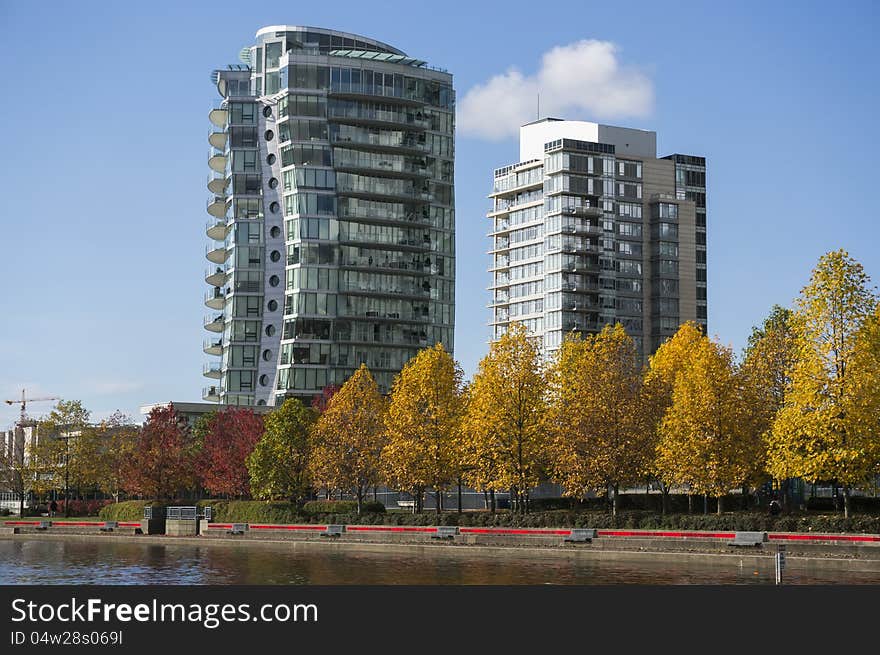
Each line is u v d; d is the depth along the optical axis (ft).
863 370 208.23
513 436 270.26
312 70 504.02
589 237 585.63
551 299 584.40
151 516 344.69
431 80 523.29
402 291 513.45
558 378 282.56
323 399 388.57
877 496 284.00
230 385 503.20
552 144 588.91
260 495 335.47
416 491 301.63
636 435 255.50
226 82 521.65
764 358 273.13
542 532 241.76
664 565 205.46
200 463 378.12
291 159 503.61
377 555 249.14
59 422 424.05
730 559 204.54
